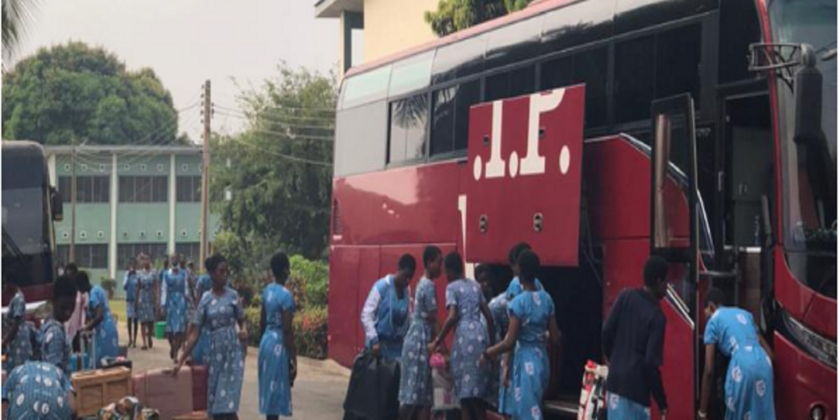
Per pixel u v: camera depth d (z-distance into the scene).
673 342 9.96
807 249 8.87
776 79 9.04
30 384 8.07
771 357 9.10
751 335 9.00
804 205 8.91
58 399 8.12
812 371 8.80
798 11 9.09
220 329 11.73
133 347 25.38
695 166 9.66
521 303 10.46
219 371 11.70
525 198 11.81
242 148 41.31
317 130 40.94
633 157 10.77
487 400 11.62
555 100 11.41
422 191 14.51
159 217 63.03
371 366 12.20
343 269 16.75
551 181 11.38
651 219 10.18
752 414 8.91
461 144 13.64
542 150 11.56
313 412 15.53
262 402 11.91
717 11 9.77
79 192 62.50
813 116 8.41
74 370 14.22
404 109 15.22
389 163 15.52
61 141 66.81
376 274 15.67
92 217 62.50
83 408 10.85
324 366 22.61
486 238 12.56
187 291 22.33
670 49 10.34
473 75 13.52
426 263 11.85
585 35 11.55
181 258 22.47
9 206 19.77
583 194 11.51
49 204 20.20
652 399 10.33
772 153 9.09
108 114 68.06
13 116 67.69
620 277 10.87
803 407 8.85
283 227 40.81
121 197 62.81
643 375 9.31
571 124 11.12
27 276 19.62
